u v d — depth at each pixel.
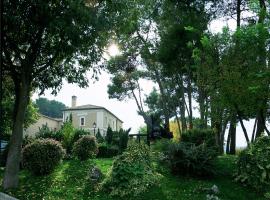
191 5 22.58
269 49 13.99
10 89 15.82
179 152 13.37
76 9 11.87
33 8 12.04
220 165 14.16
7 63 13.38
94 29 12.59
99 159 17.53
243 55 13.60
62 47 12.86
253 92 12.92
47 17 12.15
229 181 12.82
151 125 21.36
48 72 15.16
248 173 12.56
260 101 13.37
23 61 13.27
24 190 12.38
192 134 18.06
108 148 19.38
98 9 13.08
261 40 13.31
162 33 27.34
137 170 12.45
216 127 19.00
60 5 12.21
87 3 12.88
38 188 12.56
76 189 12.28
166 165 14.11
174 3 23.33
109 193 11.86
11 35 12.87
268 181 12.12
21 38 12.96
